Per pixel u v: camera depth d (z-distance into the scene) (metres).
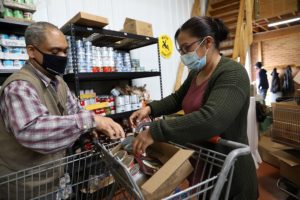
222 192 0.80
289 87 7.50
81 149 1.18
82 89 2.40
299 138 1.90
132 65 2.50
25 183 0.98
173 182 0.65
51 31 1.06
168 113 1.27
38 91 1.00
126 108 2.33
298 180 2.05
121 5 2.89
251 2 3.75
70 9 2.36
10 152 0.98
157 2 3.44
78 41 1.92
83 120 0.89
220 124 0.76
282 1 5.75
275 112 2.13
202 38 0.97
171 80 3.63
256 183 0.99
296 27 7.78
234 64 0.90
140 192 0.61
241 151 0.70
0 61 1.55
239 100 0.81
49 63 1.08
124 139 0.92
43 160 1.02
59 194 1.02
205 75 1.04
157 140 0.76
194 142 0.82
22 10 1.65
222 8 4.38
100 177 1.04
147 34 2.47
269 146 2.57
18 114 0.85
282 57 8.29
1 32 1.73
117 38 2.32
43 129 0.84
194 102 1.01
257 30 8.58
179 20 3.88
